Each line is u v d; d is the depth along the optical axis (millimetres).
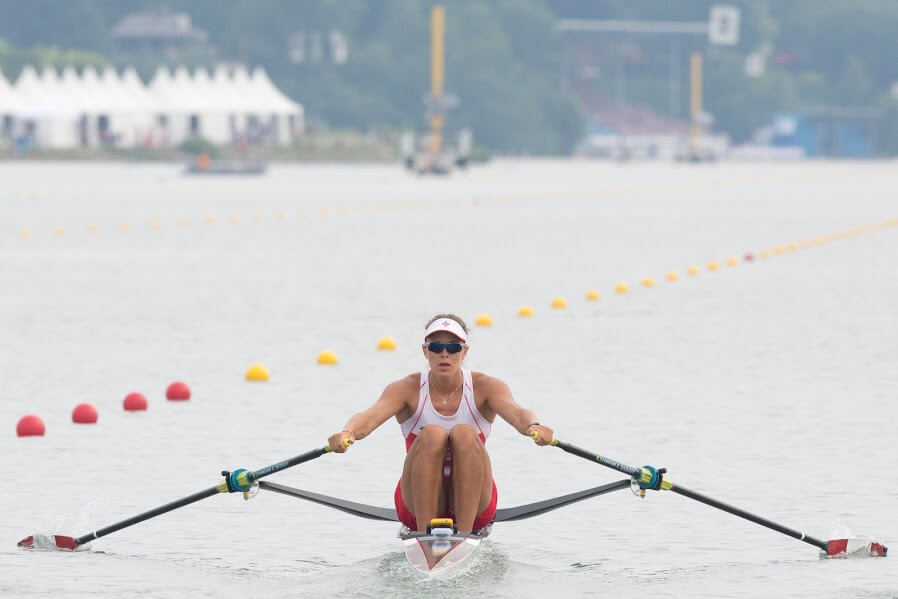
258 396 68750
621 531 44531
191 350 83500
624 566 40406
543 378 73500
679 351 83000
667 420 62125
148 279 125500
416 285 120188
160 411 65000
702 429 60094
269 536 44062
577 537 43781
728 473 52000
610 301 109375
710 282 124500
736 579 39031
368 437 59375
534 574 39469
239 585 38469
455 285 120250
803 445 56812
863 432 59312
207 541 43406
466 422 42156
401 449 56750
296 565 40531
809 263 144500
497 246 165875
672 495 49062
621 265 140375
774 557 41438
